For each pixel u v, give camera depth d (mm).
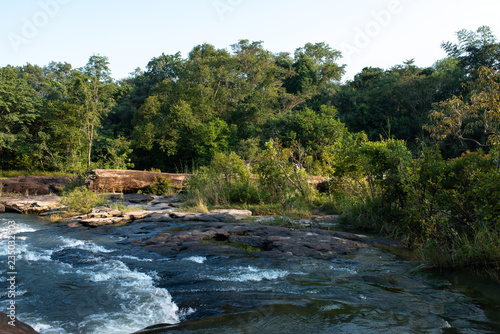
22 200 14383
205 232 7707
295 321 3361
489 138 7223
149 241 7242
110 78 29781
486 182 5555
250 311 3637
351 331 3143
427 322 3350
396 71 50469
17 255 6391
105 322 3525
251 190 13141
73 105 30938
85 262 5844
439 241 5535
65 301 4105
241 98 45531
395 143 8641
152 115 41125
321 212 10898
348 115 40719
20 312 3791
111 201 14961
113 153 29422
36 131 33812
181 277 4906
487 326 3252
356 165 10375
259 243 6902
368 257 5961
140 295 4270
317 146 27719
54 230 9188
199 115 40469
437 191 6699
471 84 7754
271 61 51375
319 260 5746
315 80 57000
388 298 4023
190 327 3264
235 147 36344
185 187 16188
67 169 28906
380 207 8875
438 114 8555
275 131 33375
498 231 5312
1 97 30516
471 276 4824
